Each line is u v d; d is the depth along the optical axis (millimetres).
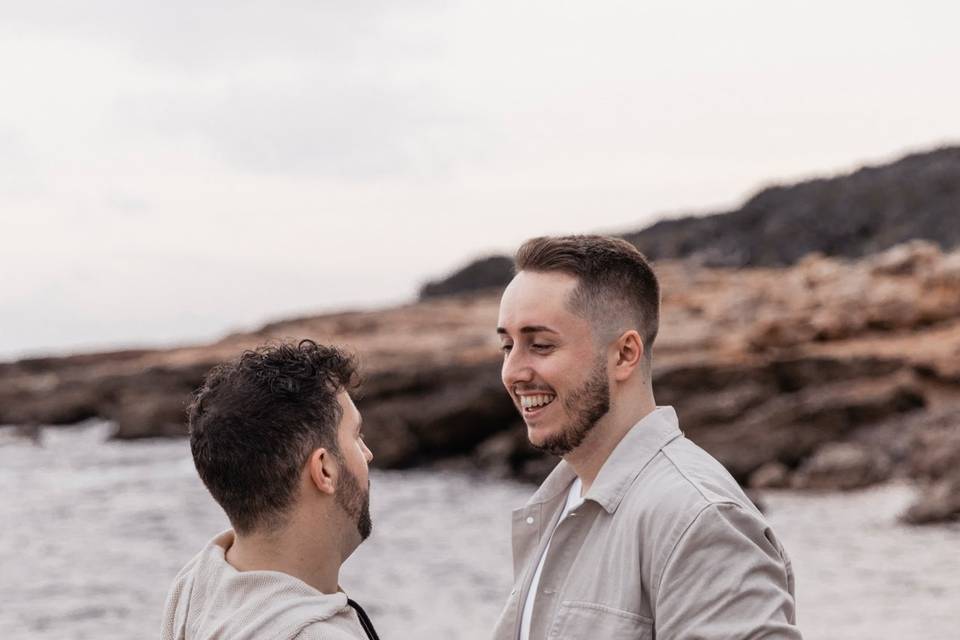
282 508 2145
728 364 28500
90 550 21906
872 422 26172
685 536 2402
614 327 2664
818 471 24562
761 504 22578
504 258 106500
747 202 100125
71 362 57031
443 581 17141
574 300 2645
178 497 30062
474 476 31328
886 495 23109
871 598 14211
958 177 90438
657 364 28828
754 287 42719
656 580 2441
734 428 26547
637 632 2475
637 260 2729
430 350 40281
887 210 89750
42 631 15070
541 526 2916
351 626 2090
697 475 2521
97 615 16016
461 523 23656
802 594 14547
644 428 2654
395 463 32438
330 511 2195
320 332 49625
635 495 2564
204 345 55062
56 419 49344
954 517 19797
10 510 27766
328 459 2182
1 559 20734
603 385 2658
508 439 31531
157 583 18438
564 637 2566
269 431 2129
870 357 28109
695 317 38250
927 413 26016
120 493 30984
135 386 45094
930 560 16531
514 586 2932
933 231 84250
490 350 37750
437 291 105312
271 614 2020
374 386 33531
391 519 24250
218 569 2148
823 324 32469
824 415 25984
